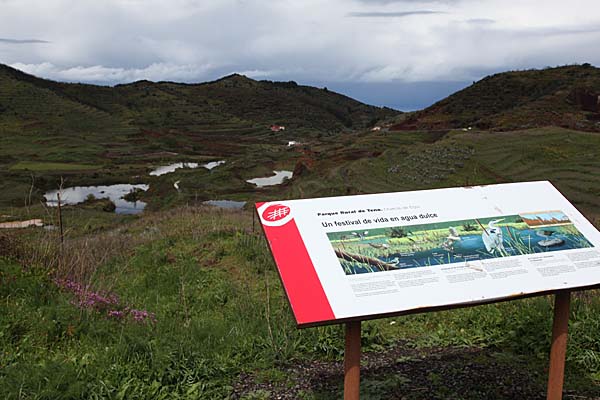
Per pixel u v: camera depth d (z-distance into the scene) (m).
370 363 4.57
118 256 8.77
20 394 3.45
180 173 58.22
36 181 51.69
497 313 5.36
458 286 3.29
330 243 3.36
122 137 105.88
